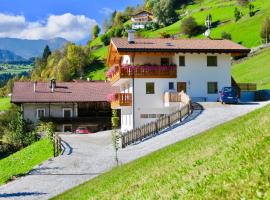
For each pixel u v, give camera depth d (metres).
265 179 9.55
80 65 173.88
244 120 25.27
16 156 53.09
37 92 85.75
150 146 38.28
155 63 58.78
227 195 9.66
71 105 83.69
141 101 56.50
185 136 38.59
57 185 27.88
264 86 77.69
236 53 57.62
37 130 70.69
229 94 53.22
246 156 11.98
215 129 28.12
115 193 17.39
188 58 57.72
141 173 20.27
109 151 40.41
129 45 57.53
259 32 128.25
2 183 30.84
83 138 56.22
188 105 47.03
